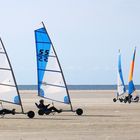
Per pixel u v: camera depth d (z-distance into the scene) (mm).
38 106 100250
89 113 107188
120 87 178875
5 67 94812
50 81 101375
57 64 100812
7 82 94750
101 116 98188
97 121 86562
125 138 62844
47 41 101750
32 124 81500
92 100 187625
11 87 94625
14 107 136375
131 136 64938
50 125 79750
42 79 101500
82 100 187375
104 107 133000
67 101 100562
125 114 104125
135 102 169875
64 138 63219
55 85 101000
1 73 94938
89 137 64062
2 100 95062
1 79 94938
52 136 65375
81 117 95812
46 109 99688
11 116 98250
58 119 90875
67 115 101250
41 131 71375
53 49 101125
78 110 101375
